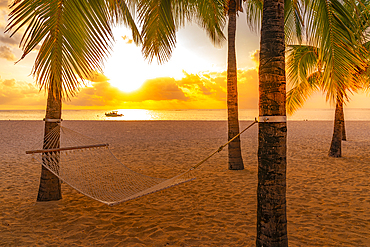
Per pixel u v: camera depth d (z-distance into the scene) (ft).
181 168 22.65
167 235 10.30
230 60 21.03
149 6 14.66
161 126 69.26
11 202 14.16
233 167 21.39
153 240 9.89
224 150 31.60
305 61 25.57
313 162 24.50
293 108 31.19
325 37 11.72
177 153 29.91
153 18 14.88
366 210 12.63
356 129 58.29
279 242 6.89
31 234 10.48
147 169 22.36
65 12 8.77
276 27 6.84
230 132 21.43
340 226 10.91
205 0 18.57
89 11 9.38
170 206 13.61
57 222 11.66
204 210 12.96
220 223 11.36
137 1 15.16
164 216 12.29
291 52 26.02
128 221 11.75
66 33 8.79
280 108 6.80
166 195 15.42
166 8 14.90
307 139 41.50
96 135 47.78
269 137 6.88
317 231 10.48
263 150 7.01
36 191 16.19
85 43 9.18
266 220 6.95
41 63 8.59
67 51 8.84
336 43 11.66
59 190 14.76
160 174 20.67
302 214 12.30
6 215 12.40
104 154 28.99
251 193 15.44
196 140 40.91
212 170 21.58
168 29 15.19
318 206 13.29
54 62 8.68
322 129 59.36
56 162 13.02
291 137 44.42
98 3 9.71
